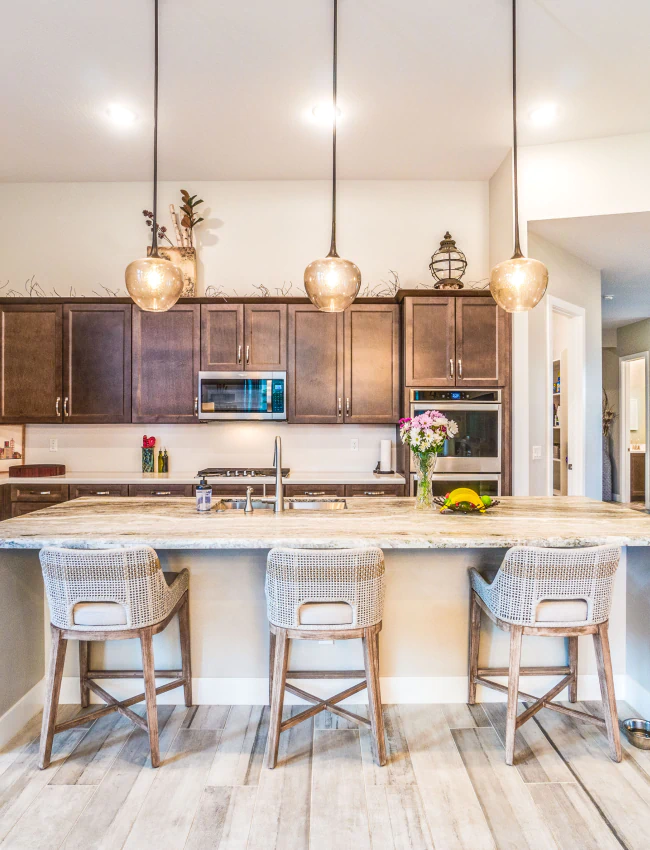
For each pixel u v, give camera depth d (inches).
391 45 99.2
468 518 86.0
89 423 151.6
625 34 95.8
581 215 134.3
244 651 88.4
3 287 163.6
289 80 110.0
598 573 70.9
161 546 71.2
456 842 59.4
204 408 149.7
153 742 71.7
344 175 159.2
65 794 66.9
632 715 85.8
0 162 149.4
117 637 70.4
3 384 150.3
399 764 72.8
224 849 58.3
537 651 89.7
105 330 150.3
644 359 269.7
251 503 96.7
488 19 92.7
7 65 105.1
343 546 71.4
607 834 60.7
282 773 70.9
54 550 68.3
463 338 144.4
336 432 163.9
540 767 72.4
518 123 126.6
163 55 102.2
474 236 162.7
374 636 71.7
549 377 147.2
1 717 76.8
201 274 164.1
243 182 164.2
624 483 283.3
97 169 154.1
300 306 151.3
